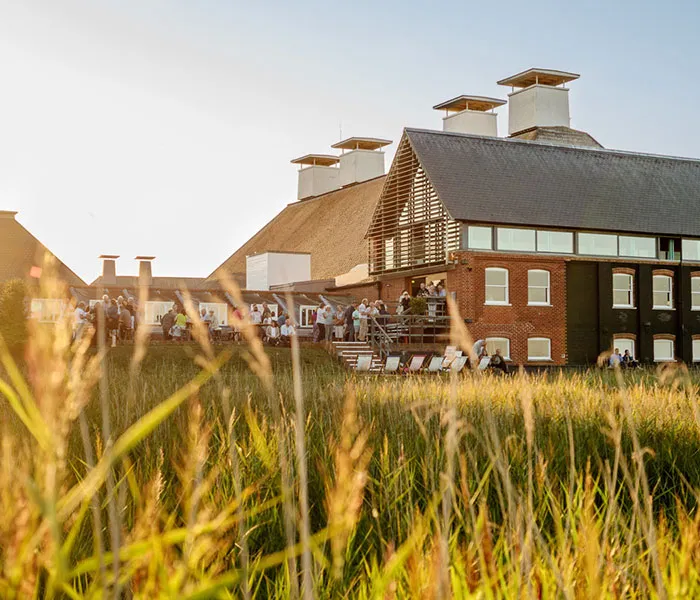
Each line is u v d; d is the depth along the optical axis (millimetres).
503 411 8906
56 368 1226
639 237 43469
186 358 26000
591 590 2604
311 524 4617
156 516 2207
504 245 40344
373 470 5824
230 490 4590
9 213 62188
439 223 41500
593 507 4121
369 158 77562
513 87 67625
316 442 6664
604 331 41688
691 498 5832
